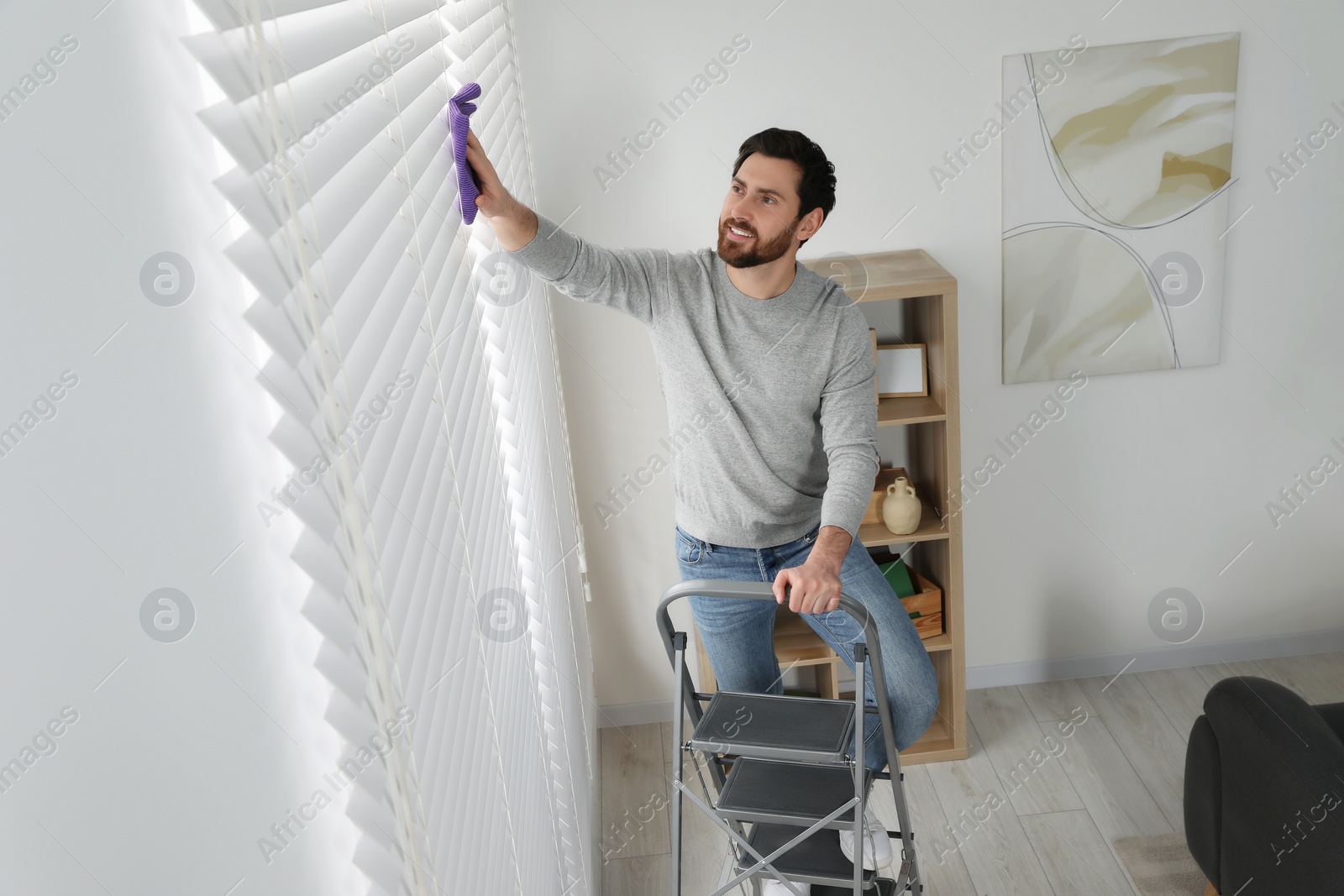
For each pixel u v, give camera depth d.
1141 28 2.91
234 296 0.59
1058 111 2.96
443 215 1.30
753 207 2.08
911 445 3.31
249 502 0.60
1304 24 2.92
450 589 1.06
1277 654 3.54
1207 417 3.28
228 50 0.57
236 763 0.57
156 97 0.52
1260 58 2.95
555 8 2.82
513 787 1.42
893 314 3.21
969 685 3.54
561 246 1.93
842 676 3.40
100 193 0.47
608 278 2.09
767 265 2.15
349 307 0.80
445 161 1.39
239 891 0.57
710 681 3.42
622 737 3.47
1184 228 3.08
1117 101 2.96
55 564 0.44
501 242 1.81
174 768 0.51
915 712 2.48
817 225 2.18
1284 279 3.14
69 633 0.45
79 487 0.45
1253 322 3.18
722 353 2.22
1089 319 3.15
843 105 2.94
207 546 0.54
